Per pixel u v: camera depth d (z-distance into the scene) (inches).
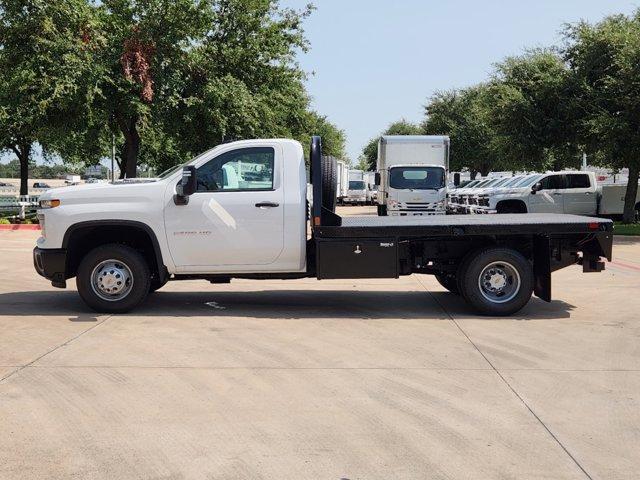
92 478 161.0
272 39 1010.7
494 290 360.2
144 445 180.9
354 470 165.6
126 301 358.3
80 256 373.4
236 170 358.6
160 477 161.6
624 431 192.9
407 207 968.9
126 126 1013.2
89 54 876.6
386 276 355.3
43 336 306.0
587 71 1008.9
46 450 177.2
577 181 1035.9
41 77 868.6
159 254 355.3
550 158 1307.8
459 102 2294.5
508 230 351.9
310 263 368.2
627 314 366.6
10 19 872.3
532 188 1017.5
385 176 1016.9
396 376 245.3
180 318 350.6
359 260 354.6
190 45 956.6
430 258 368.2
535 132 1054.4
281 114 1079.0
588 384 236.8
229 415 203.8
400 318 354.9
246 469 165.9
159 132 983.6
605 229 353.4
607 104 975.0
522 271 355.3
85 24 889.5
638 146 919.7
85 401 216.1
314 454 175.2
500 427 195.0
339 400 218.2
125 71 877.2
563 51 1076.5
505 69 1103.6
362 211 1540.4
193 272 359.3
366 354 276.8
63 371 249.3
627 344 296.7
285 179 357.4
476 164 2305.6
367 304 398.3
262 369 253.6
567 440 185.8
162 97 933.8
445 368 256.4
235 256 356.5
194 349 283.4
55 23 890.1
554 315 363.9
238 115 946.1
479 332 320.2
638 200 1094.4
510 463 170.2
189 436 187.2
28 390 226.8
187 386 232.2
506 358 271.7
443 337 309.4
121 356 271.0
